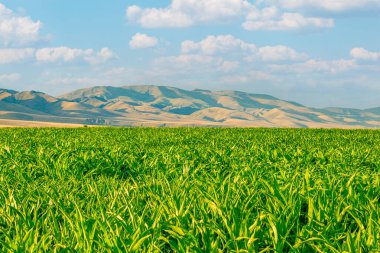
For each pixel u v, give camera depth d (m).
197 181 8.61
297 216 6.09
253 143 19.78
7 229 5.86
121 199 7.26
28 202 7.26
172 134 31.58
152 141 23.09
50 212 6.35
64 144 18.52
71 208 6.67
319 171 11.12
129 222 5.75
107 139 24.59
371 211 5.98
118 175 11.10
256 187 7.56
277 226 5.49
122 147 16.89
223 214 5.92
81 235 5.22
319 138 27.16
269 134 32.12
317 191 7.08
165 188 8.16
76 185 8.84
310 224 5.64
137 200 7.05
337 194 7.20
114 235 4.96
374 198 7.39
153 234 5.24
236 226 5.38
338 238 5.14
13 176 10.34
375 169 11.49
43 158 12.95
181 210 6.17
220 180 8.83
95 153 13.83
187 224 5.92
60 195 7.54
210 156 13.88
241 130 40.41
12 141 22.03
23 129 40.84
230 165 11.92
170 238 5.71
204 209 6.55
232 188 7.62
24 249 4.74
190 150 15.41
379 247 4.89
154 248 4.93
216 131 37.97
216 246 4.88
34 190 7.90
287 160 13.03
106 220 5.41
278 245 4.91
